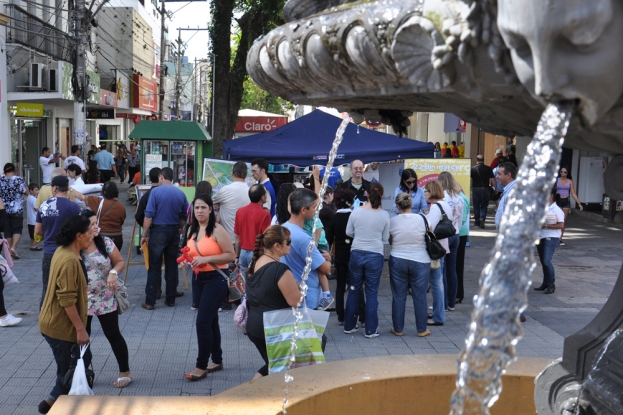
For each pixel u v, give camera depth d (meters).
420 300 8.12
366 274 8.03
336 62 2.57
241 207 9.30
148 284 9.23
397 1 2.31
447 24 2.12
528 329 8.57
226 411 3.60
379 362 4.23
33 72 22.62
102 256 6.03
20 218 12.98
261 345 5.24
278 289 5.03
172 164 14.21
